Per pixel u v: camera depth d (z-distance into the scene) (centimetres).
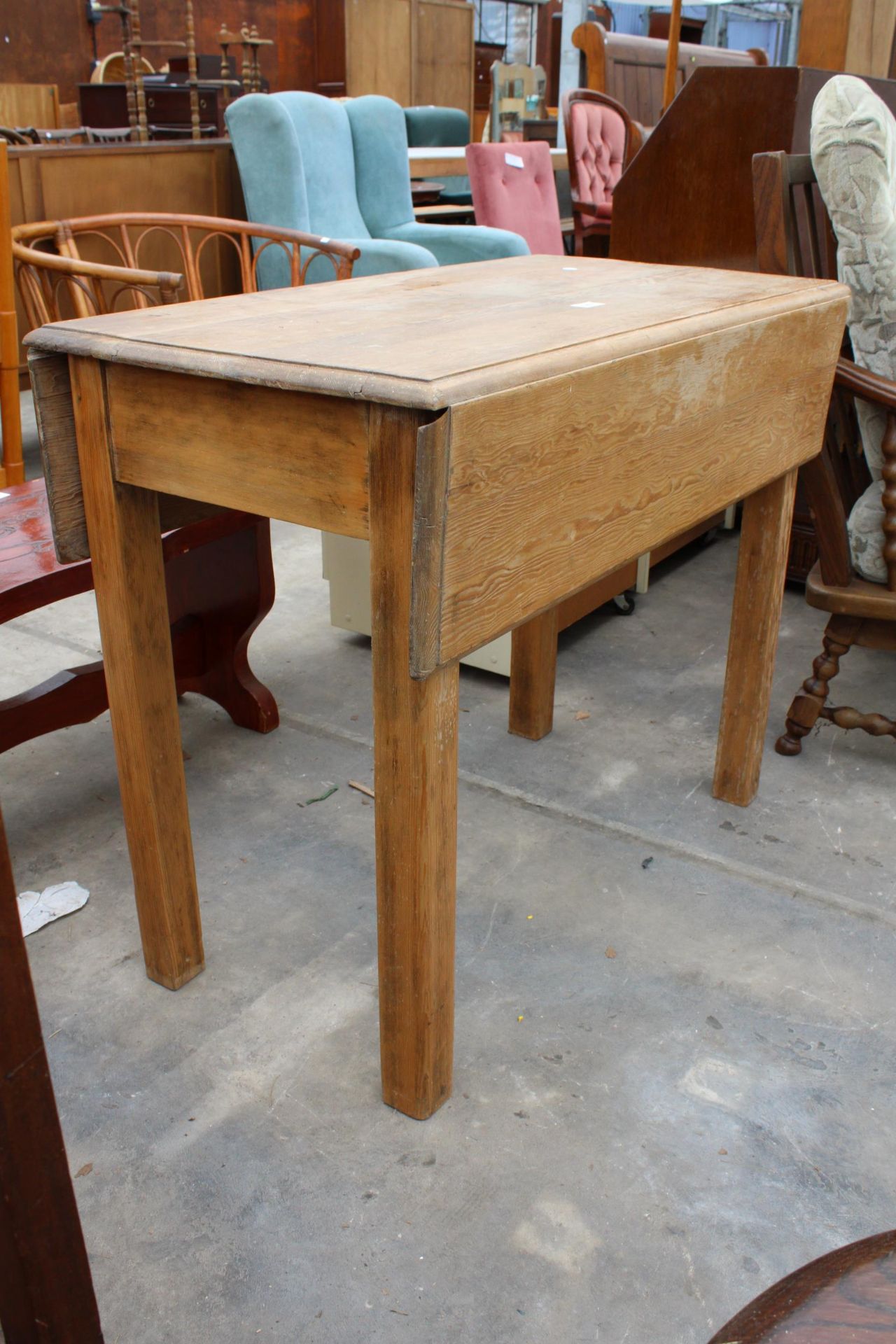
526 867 179
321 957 158
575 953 159
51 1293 76
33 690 180
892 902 171
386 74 807
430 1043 125
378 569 104
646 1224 116
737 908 169
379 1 780
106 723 225
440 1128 129
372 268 367
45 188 366
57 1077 135
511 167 446
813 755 215
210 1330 105
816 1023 146
